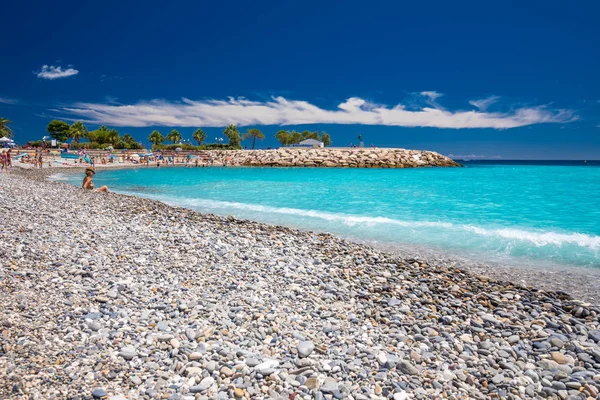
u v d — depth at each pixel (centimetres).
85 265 746
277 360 461
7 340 452
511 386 434
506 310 667
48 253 797
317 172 6238
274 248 1031
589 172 5912
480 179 4266
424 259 1014
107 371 412
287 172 6212
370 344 522
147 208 1647
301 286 741
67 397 366
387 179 4353
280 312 607
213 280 735
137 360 439
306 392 403
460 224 1498
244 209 1927
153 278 718
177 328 527
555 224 1503
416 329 574
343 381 427
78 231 1030
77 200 1770
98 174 5119
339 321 593
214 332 521
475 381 443
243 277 766
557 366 481
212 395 385
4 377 384
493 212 1817
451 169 7662
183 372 423
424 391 415
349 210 1892
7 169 4247
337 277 818
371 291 745
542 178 4422
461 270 908
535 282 832
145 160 8269
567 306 680
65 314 534
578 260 995
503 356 505
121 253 858
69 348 450
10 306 540
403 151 9256
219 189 3081
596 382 443
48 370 403
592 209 1912
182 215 1496
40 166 5278
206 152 10694
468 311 658
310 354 483
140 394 380
